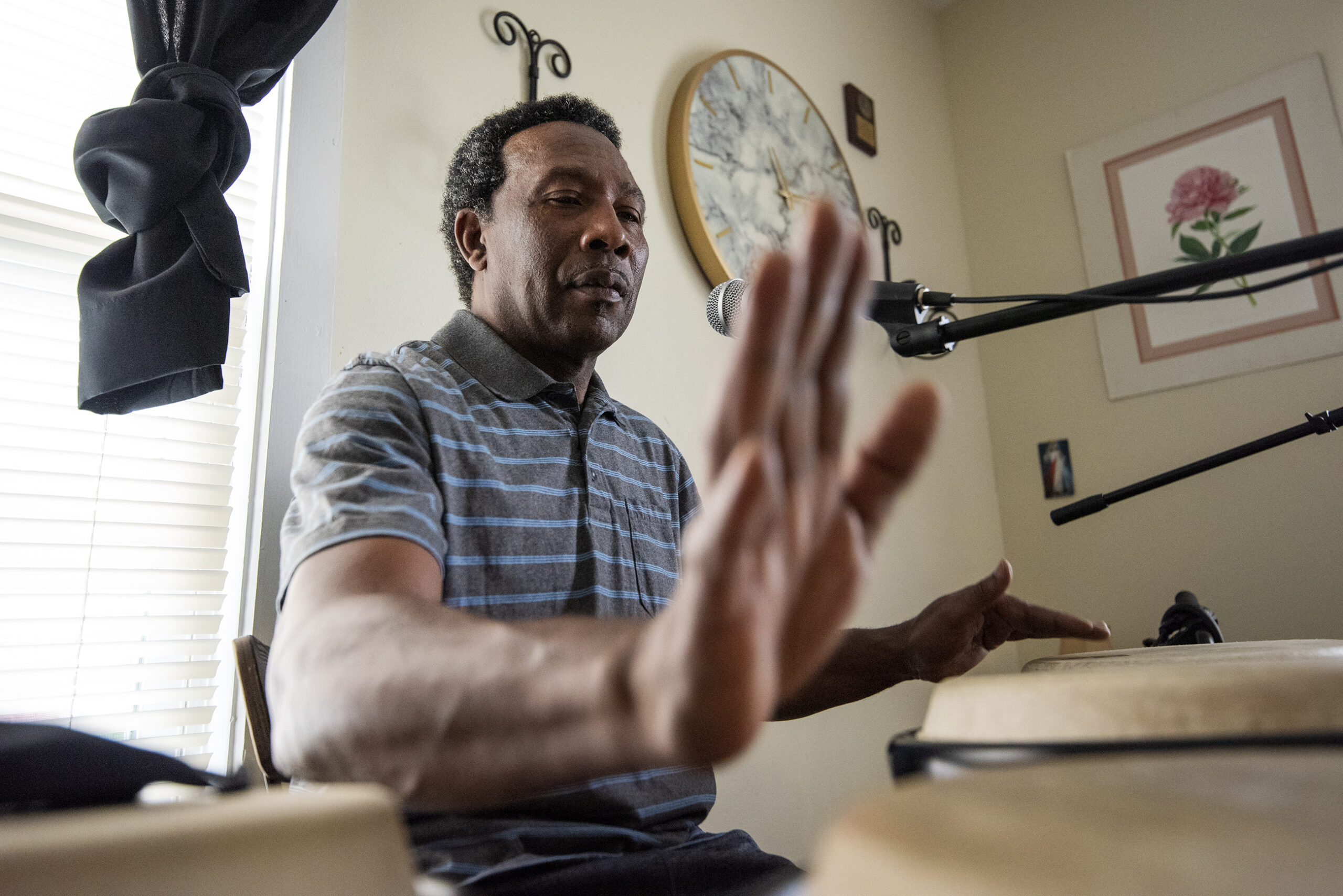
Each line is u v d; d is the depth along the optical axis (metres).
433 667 0.42
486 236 1.18
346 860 0.30
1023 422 2.68
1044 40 2.83
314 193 1.37
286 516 0.75
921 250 2.67
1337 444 2.17
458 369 1.02
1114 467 2.50
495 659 0.40
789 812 1.82
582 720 0.35
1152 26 2.62
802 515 0.31
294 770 0.49
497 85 1.64
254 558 1.26
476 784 0.40
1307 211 2.28
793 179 2.20
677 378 1.84
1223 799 0.26
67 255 1.25
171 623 1.22
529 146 1.16
